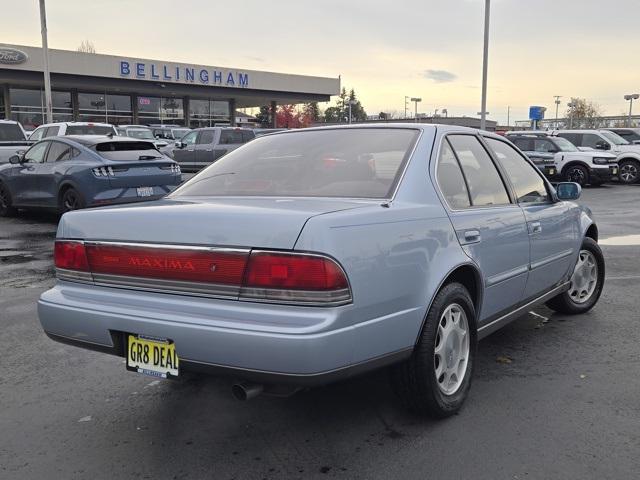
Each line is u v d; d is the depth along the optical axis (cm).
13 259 818
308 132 423
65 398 386
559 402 372
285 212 282
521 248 416
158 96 4225
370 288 285
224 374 278
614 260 799
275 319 268
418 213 326
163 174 1129
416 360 322
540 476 289
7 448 323
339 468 300
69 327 323
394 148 368
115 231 313
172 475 296
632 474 290
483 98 2539
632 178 2184
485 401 373
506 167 451
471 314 360
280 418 354
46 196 1131
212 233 284
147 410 368
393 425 343
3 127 1573
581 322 538
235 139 2147
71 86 3722
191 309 286
